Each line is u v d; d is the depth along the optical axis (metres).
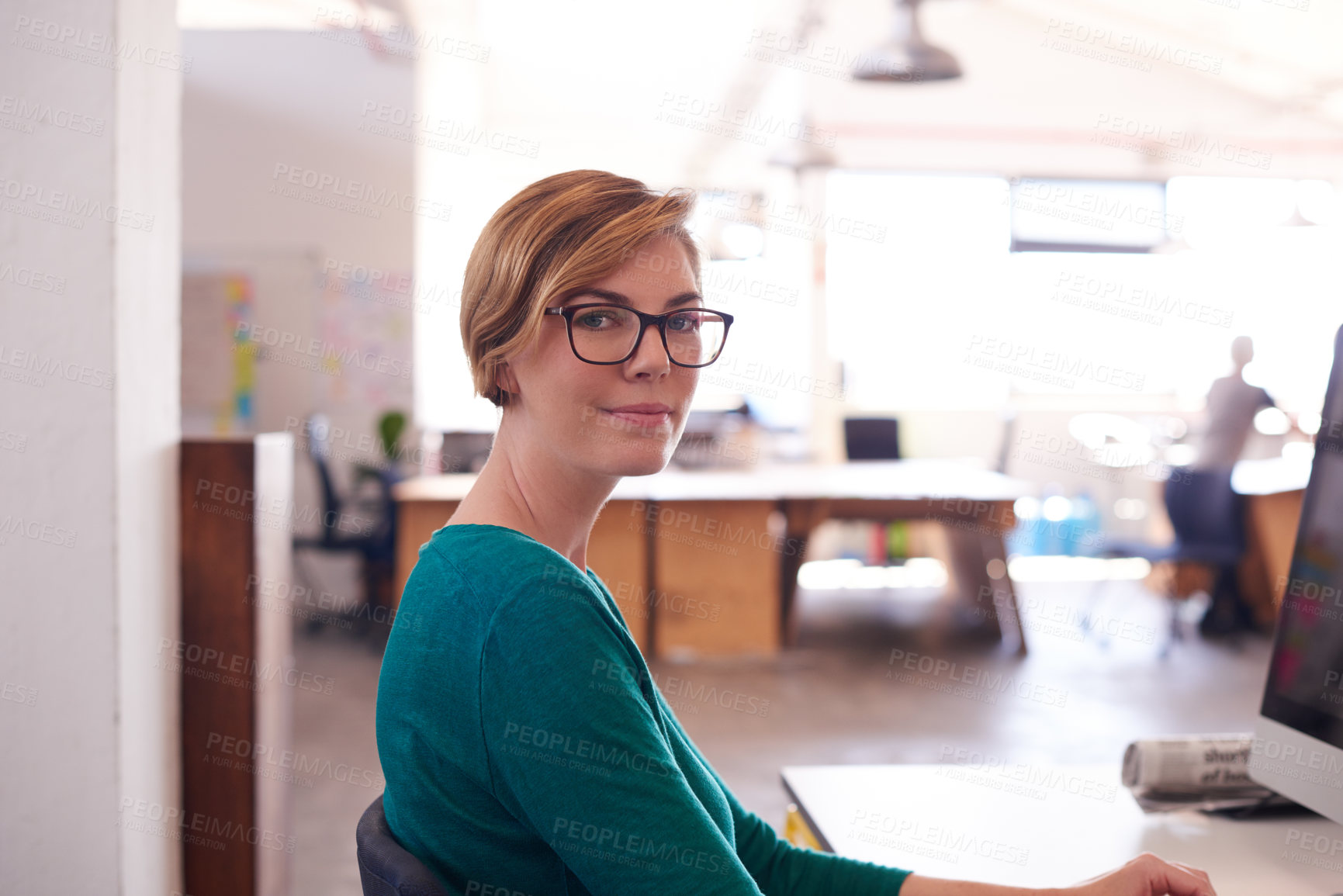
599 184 0.94
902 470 6.50
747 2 6.51
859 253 8.95
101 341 1.92
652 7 6.55
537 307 0.90
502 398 0.98
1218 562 5.66
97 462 1.92
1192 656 5.51
